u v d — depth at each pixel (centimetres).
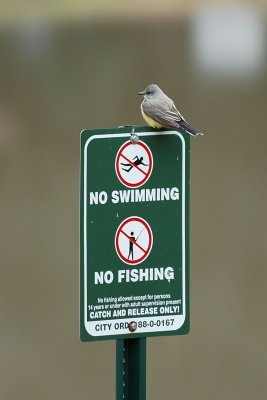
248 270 1507
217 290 1441
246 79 2888
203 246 1598
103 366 1220
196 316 1329
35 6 3356
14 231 1723
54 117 2570
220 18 3244
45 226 1747
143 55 3148
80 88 2836
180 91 2847
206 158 2070
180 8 3362
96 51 3184
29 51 3209
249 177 1944
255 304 1369
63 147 2305
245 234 1653
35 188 1969
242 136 2272
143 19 3322
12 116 2534
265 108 2606
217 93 2788
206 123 2458
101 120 2608
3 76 2945
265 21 3291
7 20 3312
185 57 3103
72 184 2017
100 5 3384
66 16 3328
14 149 2256
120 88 2902
